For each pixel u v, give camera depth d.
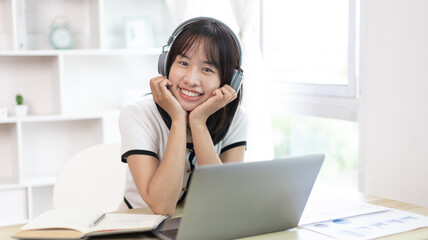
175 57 1.50
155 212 1.40
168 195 1.39
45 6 3.33
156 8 3.70
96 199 1.91
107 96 3.57
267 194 1.19
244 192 1.16
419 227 1.26
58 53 3.13
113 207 1.92
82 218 1.25
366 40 2.24
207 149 1.51
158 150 1.58
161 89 1.46
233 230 1.19
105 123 3.28
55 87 3.28
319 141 2.78
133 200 1.66
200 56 1.48
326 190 1.67
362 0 2.30
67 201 1.88
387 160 2.17
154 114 1.59
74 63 3.46
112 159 1.97
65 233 1.15
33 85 3.32
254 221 1.21
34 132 3.37
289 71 2.98
